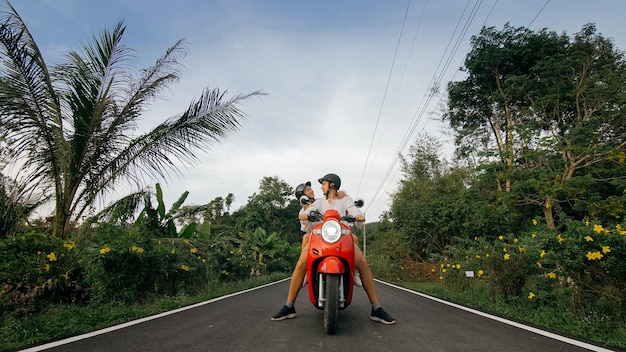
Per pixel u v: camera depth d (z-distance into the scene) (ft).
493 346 11.38
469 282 31.83
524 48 59.47
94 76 24.85
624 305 16.07
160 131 25.84
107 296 21.50
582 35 51.34
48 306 18.80
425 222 69.67
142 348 10.94
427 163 103.96
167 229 38.93
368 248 127.85
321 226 13.07
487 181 50.19
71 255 21.86
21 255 18.24
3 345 11.37
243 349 10.81
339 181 15.39
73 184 24.27
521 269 23.76
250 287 39.68
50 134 22.90
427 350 10.80
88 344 11.43
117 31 25.72
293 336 12.37
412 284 53.01
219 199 140.67
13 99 21.35
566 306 18.65
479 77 65.67
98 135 24.70
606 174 47.52
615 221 41.27
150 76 26.61
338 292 12.34
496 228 51.90
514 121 59.47
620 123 44.83
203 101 26.53
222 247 45.83
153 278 25.21
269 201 160.35
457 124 76.33
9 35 21.20
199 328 13.83
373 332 13.03
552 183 43.60
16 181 23.16
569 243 18.08
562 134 48.98
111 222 26.23
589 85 45.19
